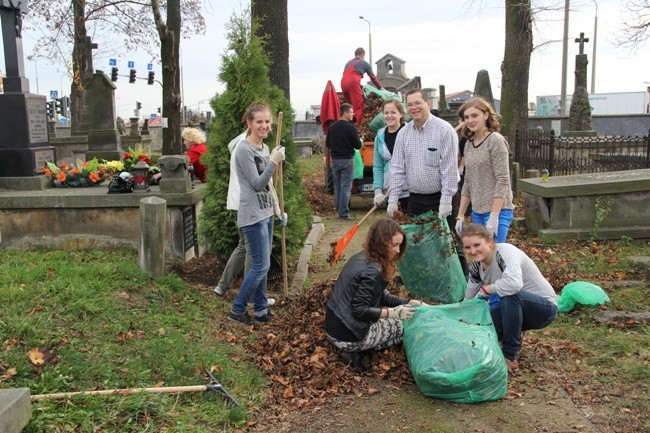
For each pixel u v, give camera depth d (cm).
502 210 567
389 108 681
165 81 1281
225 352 491
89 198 715
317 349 489
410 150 607
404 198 647
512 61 1509
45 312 479
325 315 513
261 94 678
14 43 805
